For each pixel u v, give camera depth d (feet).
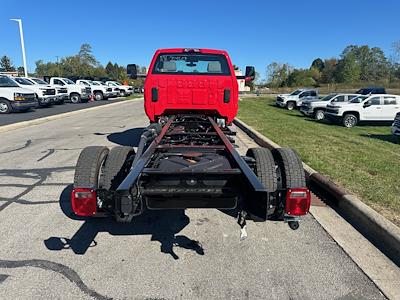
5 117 47.24
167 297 8.20
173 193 9.38
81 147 26.48
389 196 14.38
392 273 9.25
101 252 10.29
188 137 15.90
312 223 12.50
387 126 53.01
